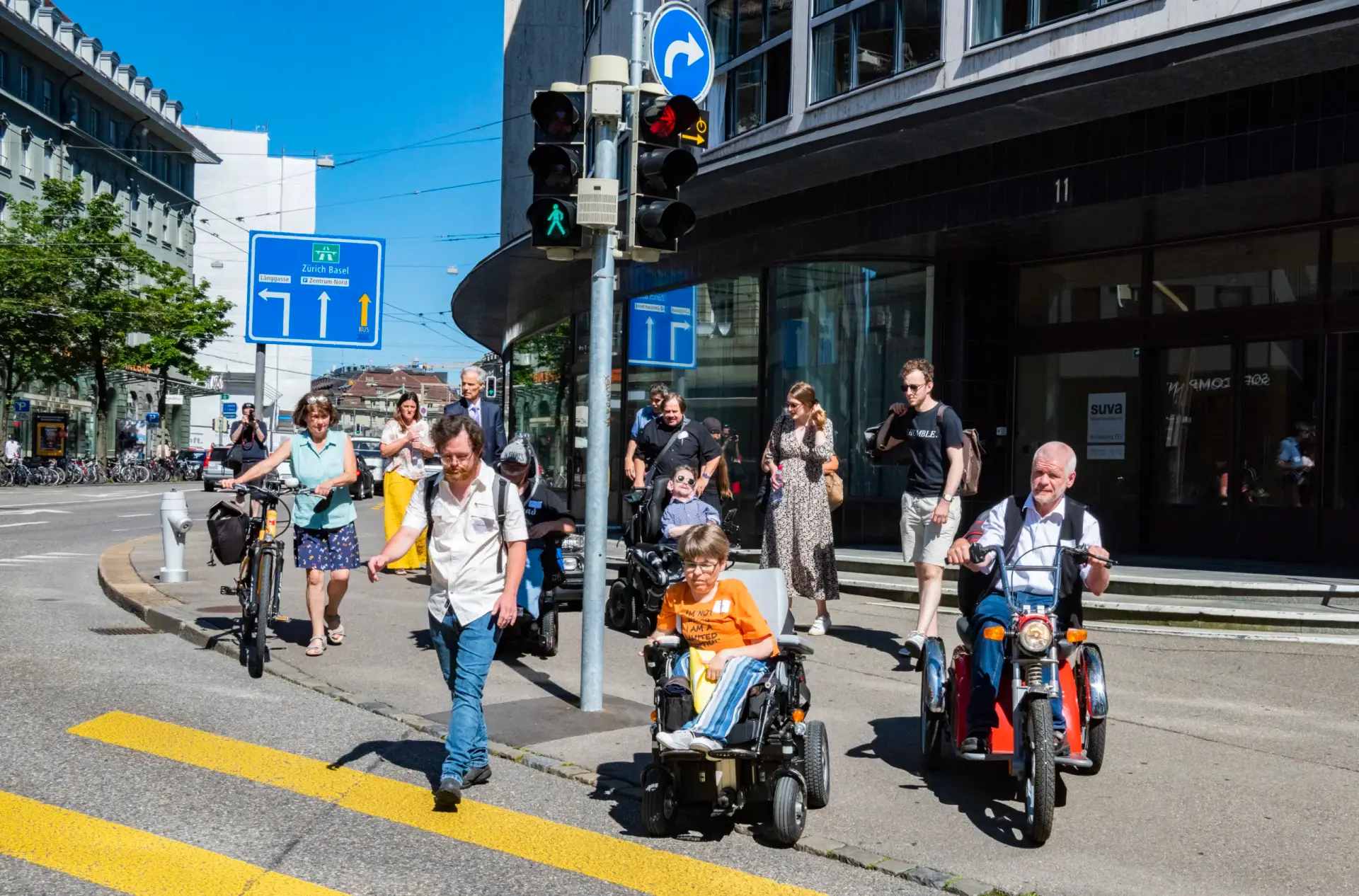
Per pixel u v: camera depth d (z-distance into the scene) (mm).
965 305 15031
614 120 7035
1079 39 12016
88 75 55438
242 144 84250
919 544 8609
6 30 49469
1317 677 8039
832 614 10859
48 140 53406
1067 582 5703
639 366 19109
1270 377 12945
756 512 16359
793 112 15664
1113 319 14219
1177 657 8703
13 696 7160
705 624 5164
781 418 9547
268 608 8172
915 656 8312
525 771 5984
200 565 13961
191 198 69750
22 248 43469
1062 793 5426
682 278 17953
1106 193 12055
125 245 46625
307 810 5262
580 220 6875
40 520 23453
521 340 28469
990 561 5812
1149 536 13867
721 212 16906
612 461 19984
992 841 4988
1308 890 4445
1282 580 10477
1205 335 13438
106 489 41906
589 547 7082
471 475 5492
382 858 4676
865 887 4480
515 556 5484
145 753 6051
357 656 8648
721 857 4805
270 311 12891
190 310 51594
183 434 71750
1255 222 12781
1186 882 4520
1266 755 6254
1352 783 5773
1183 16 11094
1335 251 12484
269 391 84812
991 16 13000
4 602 11180
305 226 85250
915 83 13812
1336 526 12344
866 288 15531
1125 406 14125
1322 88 10539
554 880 4496
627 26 20219
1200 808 5410
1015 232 13562
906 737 6684
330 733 6625
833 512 15453
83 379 58156
